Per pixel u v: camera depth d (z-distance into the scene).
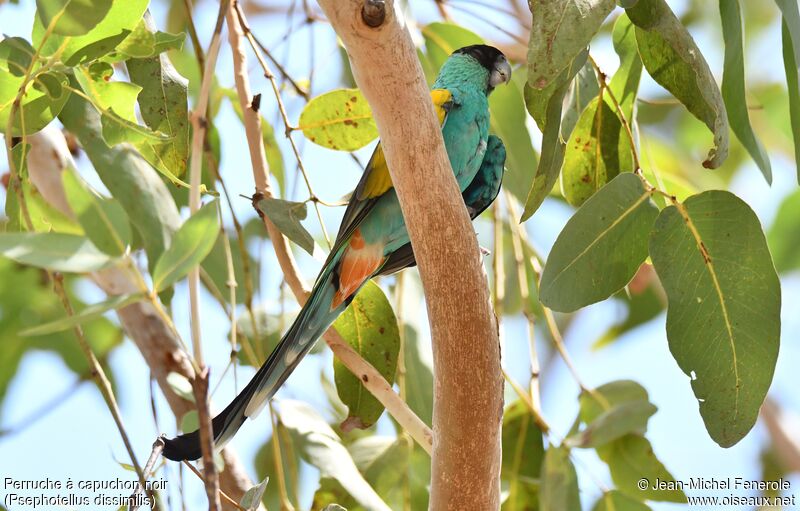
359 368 6.14
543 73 4.60
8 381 8.23
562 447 6.84
